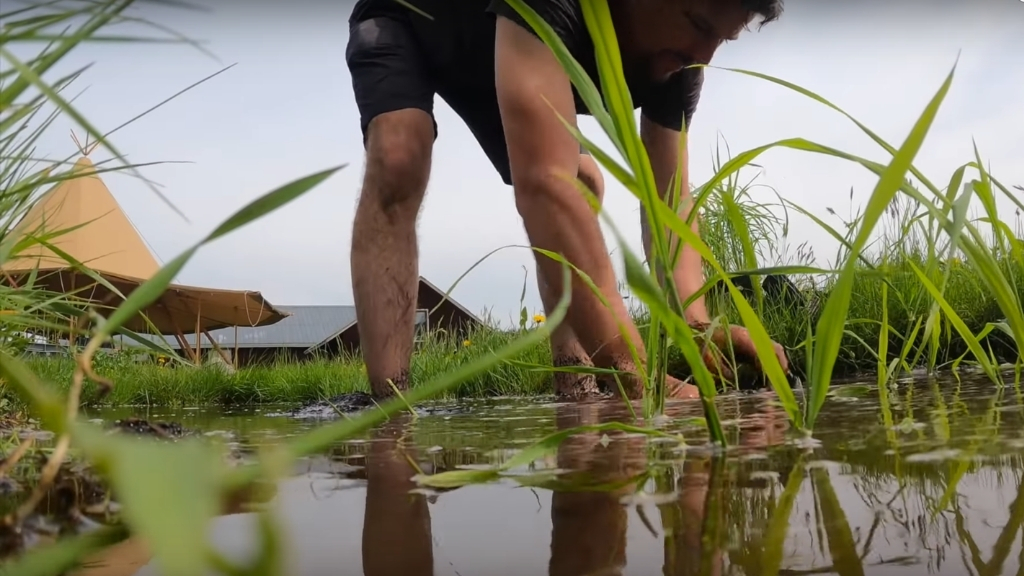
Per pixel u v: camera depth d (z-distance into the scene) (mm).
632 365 1452
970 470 552
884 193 629
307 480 669
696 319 1905
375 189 2195
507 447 897
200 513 136
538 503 519
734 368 1709
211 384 4988
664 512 467
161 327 6617
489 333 4973
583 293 1386
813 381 790
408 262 2260
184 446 155
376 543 430
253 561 199
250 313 6988
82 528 456
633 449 766
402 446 943
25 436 1157
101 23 542
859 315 2598
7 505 524
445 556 398
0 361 317
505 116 1447
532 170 1401
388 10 2309
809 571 341
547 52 1468
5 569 322
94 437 151
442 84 2488
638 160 733
